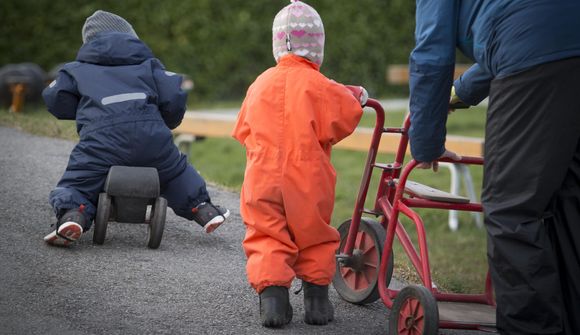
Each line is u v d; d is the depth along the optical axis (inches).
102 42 447.5
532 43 282.2
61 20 1293.1
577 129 284.2
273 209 335.3
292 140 334.3
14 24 1272.1
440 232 764.0
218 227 496.4
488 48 294.5
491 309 347.9
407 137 373.1
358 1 1578.5
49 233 434.0
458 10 304.8
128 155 428.5
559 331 289.1
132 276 390.6
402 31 1621.6
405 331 323.6
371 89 1603.1
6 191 505.4
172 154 444.1
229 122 823.7
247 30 1448.1
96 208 428.8
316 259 344.2
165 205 427.5
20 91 1022.4
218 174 940.0
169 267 409.7
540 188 284.2
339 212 767.7
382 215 383.2
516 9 286.4
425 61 305.0
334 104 339.3
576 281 295.7
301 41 346.3
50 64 1290.6
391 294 363.3
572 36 281.9
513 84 286.4
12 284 362.9
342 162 1068.5
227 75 1446.9
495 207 292.5
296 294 388.2
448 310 338.3
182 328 338.3
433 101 310.0
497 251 290.0
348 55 1573.6
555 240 298.0
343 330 354.6
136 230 467.2
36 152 627.8
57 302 349.7
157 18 1366.9
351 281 397.4
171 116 457.7
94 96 431.5
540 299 284.8
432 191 352.2
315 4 1553.9
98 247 427.5
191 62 1406.3
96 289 369.4
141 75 444.8
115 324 335.0
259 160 335.3
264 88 342.0
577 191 295.3
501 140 290.4
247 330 342.0
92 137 425.1
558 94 281.7
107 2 1325.0
